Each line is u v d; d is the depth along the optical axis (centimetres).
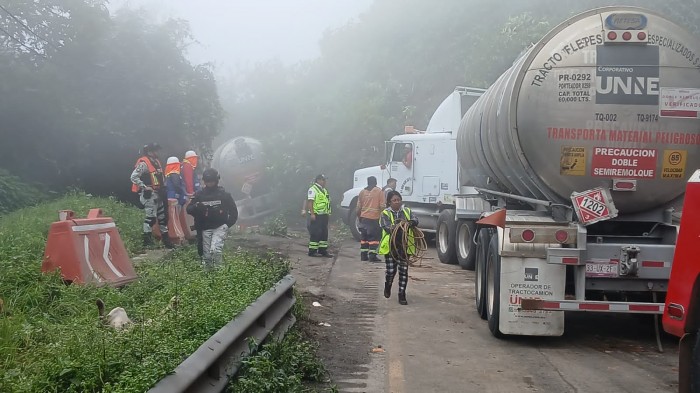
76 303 773
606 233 917
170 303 752
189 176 1602
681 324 553
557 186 879
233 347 652
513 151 895
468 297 1244
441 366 793
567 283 898
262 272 912
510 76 933
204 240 1118
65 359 506
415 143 1983
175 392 468
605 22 861
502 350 870
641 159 860
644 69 856
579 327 1013
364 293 1275
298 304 1003
